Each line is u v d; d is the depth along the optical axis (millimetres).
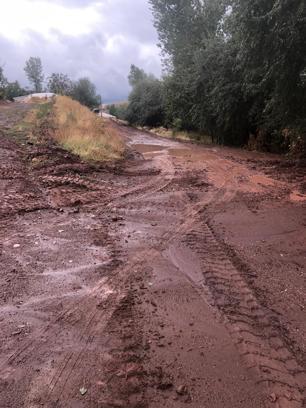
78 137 13609
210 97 22156
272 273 4789
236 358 3205
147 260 5016
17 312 3746
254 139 19344
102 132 16750
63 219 6562
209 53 21672
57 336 3404
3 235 5695
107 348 3264
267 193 8852
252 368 3096
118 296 4090
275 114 13867
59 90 54094
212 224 6586
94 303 3945
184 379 2945
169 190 9047
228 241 5816
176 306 3943
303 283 4547
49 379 2898
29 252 5121
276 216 7078
